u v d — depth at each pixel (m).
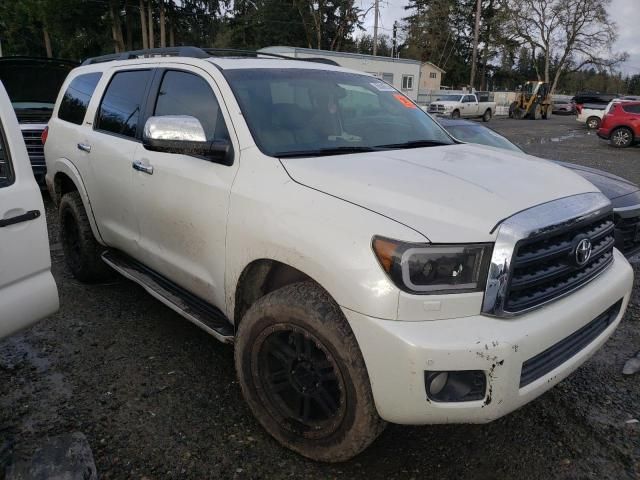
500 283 2.23
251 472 2.62
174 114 3.54
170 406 3.12
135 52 4.42
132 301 4.57
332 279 2.33
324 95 3.52
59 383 3.34
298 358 2.62
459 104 32.75
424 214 2.32
